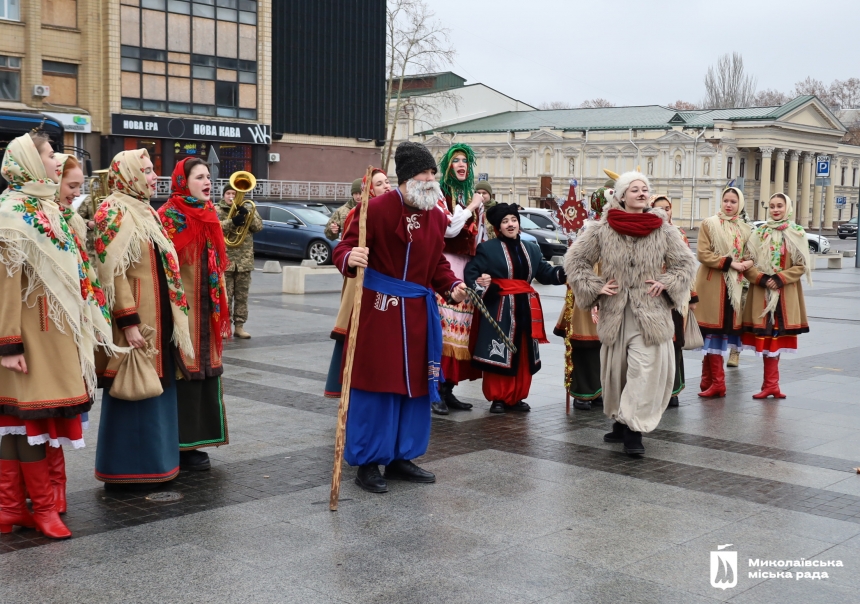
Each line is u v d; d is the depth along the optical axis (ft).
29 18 123.65
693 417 24.97
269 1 150.20
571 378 25.40
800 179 235.20
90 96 131.03
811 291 67.10
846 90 378.94
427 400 18.54
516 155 210.79
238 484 17.99
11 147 14.42
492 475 18.99
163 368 17.29
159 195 134.51
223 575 13.41
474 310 24.88
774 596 13.02
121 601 12.49
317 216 81.71
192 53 141.59
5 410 14.57
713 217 27.96
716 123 197.67
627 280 20.36
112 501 16.84
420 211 17.89
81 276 15.05
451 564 13.97
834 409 26.11
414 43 167.84
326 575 13.46
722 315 27.55
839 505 17.25
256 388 27.40
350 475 18.75
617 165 202.08
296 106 164.45
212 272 18.62
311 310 47.98
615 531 15.60
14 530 15.29
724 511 16.78
